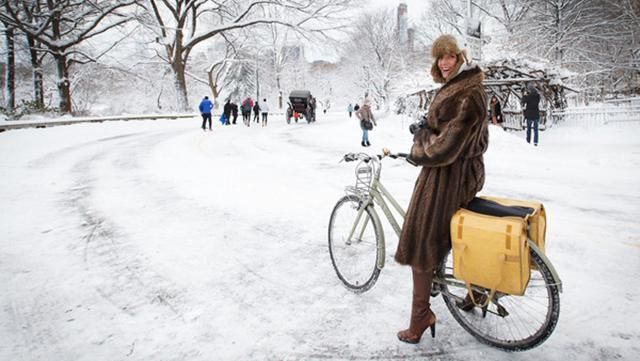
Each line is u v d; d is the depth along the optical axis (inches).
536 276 99.6
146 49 1264.8
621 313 102.7
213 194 237.6
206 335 97.3
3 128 542.3
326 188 250.1
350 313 106.4
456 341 93.9
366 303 111.4
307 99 994.1
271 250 151.0
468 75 78.7
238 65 1964.8
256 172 306.7
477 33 505.7
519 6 1104.2
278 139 562.9
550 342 92.0
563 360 85.8
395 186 249.4
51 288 121.6
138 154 406.9
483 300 89.0
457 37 82.0
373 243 120.1
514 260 75.0
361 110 469.7
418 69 1729.8
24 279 127.6
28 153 406.9
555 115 634.2
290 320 103.5
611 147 425.4
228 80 2039.9
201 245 156.9
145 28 1164.5
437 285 96.2
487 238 77.6
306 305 110.9
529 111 455.5
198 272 132.9
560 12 961.5
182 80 1315.2
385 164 327.0
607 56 927.0
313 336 96.4
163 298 115.7
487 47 1143.6
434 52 83.7
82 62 1087.0
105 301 114.0
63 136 561.6
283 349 91.6
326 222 183.2
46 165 338.3
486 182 259.0
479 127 79.4
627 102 738.8
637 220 175.5
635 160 320.5
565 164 324.8
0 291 119.4
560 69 677.3
